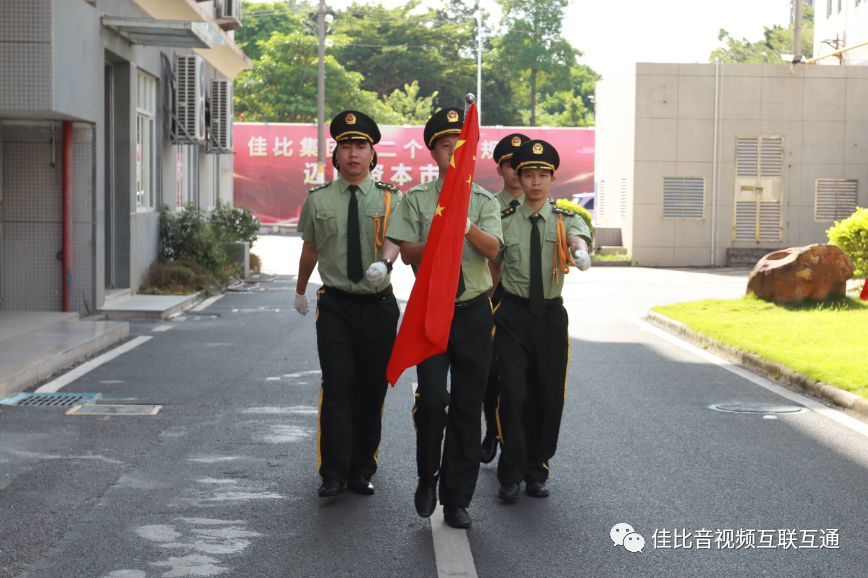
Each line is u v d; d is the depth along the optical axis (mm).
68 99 11289
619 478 5520
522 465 5039
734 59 63906
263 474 5535
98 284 12742
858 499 5105
